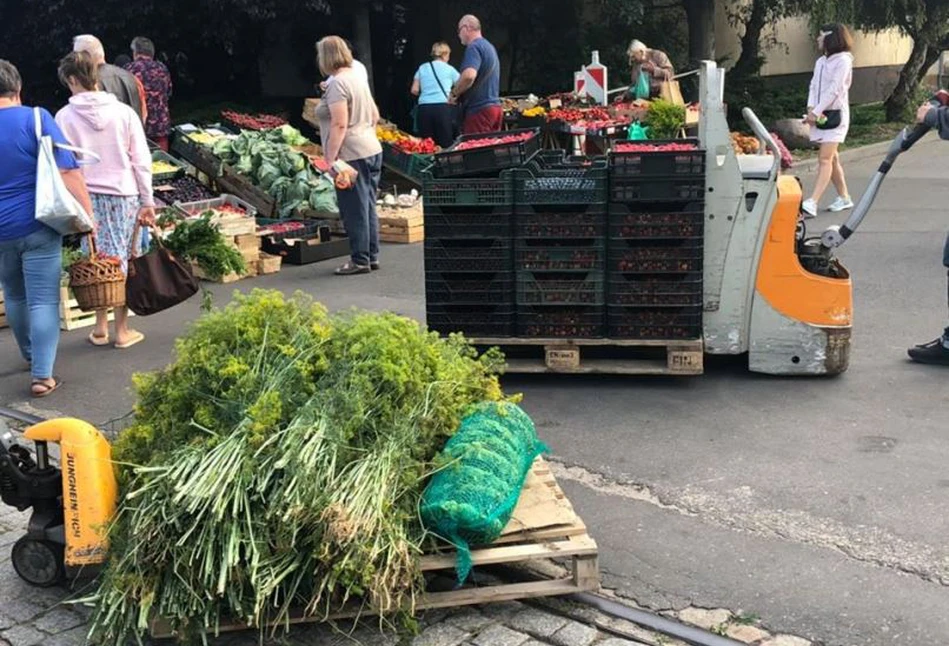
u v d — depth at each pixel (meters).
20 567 3.75
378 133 12.80
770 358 5.88
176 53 17.14
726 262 5.74
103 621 3.22
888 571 3.79
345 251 9.92
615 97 16.64
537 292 5.83
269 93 19.56
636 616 3.53
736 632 3.42
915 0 19.78
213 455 3.31
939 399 5.54
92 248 6.54
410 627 3.32
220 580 3.06
